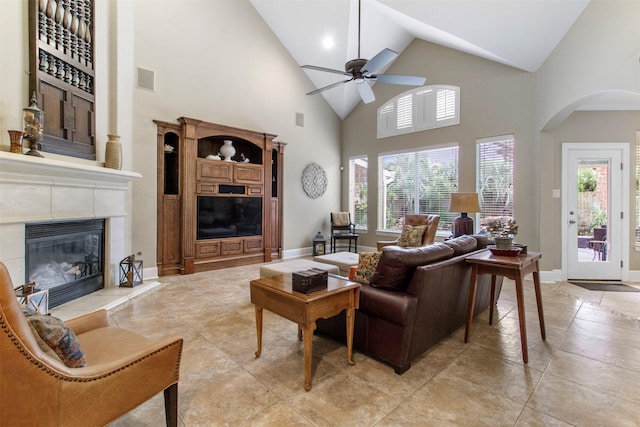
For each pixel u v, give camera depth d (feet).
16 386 3.12
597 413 5.40
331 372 6.77
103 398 3.81
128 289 12.19
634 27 9.17
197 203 16.26
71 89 10.37
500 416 5.32
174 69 15.51
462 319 8.93
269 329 9.13
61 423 3.44
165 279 14.82
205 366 7.01
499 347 7.97
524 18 12.39
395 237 21.03
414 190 20.07
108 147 11.64
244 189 18.20
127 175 12.28
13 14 8.58
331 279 7.52
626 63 9.46
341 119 24.40
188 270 15.89
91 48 11.27
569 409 5.51
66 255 10.75
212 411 5.46
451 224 18.11
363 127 22.93
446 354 7.60
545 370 6.84
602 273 14.87
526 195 15.12
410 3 13.65
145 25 14.48
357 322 7.54
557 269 15.06
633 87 9.25
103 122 12.09
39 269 9.70
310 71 21.49
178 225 15.90
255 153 19.66
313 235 22.62
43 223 9.36
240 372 6.77
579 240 15.05
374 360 7.31
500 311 10.66
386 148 21.42
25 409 3.19
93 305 10.39
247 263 18.43
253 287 7.38
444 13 13.38
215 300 11.78
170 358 4.58
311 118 22.21
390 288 7.18
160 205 15.21
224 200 17.40
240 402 5.72
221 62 17.29
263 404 5.66
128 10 13.30
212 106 16.94
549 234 14.52
